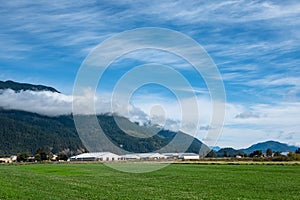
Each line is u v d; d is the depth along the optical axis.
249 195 36.44
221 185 47.16
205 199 33.25
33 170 85.38
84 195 34.88
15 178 58.78
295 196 35.62
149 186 45.47
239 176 62.47
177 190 40.97
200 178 58.97
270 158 129.88
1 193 35.12
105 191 38.88
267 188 43.19
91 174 68.94
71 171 79.75
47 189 40.56
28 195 34.12
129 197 33.78
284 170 76.50
